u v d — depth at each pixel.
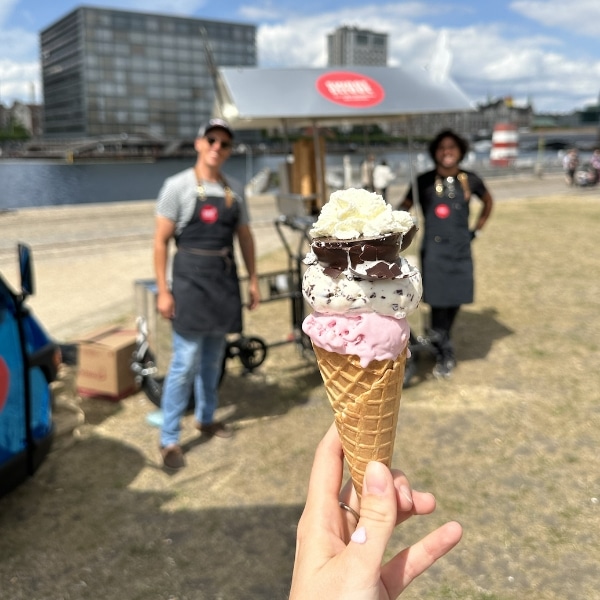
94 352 4.41
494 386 4.60
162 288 3.41
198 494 3.28
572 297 7.13
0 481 2.78
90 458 3.66
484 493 3.22
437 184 4.47
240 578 2.63
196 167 3.49
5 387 2.82
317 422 4.09
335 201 1.35
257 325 6.16
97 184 34.56
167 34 101.81
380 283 1.32
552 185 23.70
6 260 9.34
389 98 4.34
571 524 2.93
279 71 4.34
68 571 2.69
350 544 1.04
